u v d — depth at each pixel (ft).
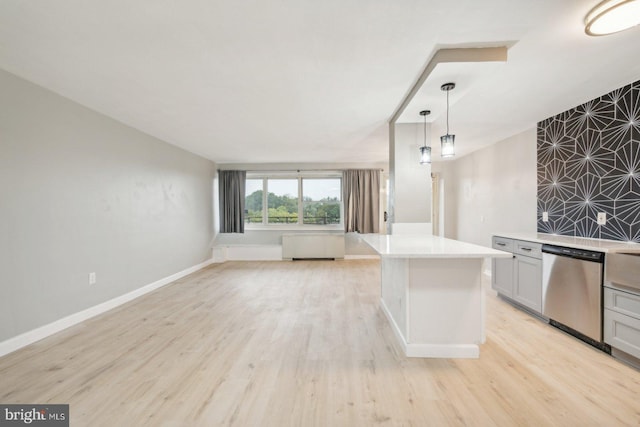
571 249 8.16
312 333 8.77
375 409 5.41
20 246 7.83
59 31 5.75
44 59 6.86
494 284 11.83
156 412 5.34
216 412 5.35
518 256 10.34
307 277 16.03
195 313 10.50
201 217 18.76
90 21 5.43
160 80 7.93
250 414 5.30
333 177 21.91
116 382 6.27
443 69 6.61
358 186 21.16
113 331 8.91
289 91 8.61
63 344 8.04
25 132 7.95
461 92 7.82
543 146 11.69
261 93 8.76
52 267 8.71
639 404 5.46
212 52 6.53
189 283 14.82
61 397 5.77
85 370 6.73
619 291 6.86
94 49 6.42
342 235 21.07
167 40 6.07
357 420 5.13
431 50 6.42
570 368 6.70
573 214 10.28
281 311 10.70
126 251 11.88
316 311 10.69
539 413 5.25
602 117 9.07
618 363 6.89
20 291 7.82
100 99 9.27
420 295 7.28
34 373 6.61
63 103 9.05
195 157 18.03
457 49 6.35
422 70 7.32
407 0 4.87
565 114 10.53
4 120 7.46
